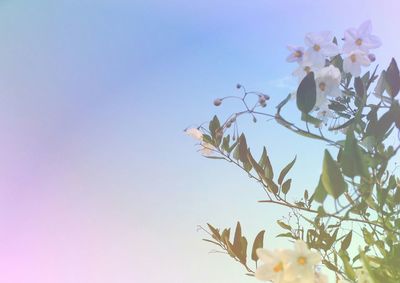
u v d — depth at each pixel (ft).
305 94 1.90
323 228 2.05
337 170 1.61
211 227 2.23
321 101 1.98
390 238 1.91
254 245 2.09
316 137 1.95
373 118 1.88
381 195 1.85
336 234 2.05
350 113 2.07
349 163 1.68
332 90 1.97
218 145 2.29
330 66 1.97
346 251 2.06
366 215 2.00
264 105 2.30
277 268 1.72
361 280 1.75
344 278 2.00
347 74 2.11
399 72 1.90
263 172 2.17
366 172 1.67
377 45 2.00
